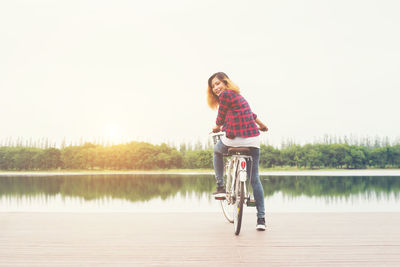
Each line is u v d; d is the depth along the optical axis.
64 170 89.06
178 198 39.75
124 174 84.25
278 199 33.03
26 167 88.75
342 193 38.41
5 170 89.06
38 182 60.03
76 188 51.28
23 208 31.09
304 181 55.16
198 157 87.44
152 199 38.84
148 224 3.51
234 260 2.21
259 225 3.15
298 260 2.20
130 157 87.81
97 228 3.30
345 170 82.94
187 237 2.89
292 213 4.14
